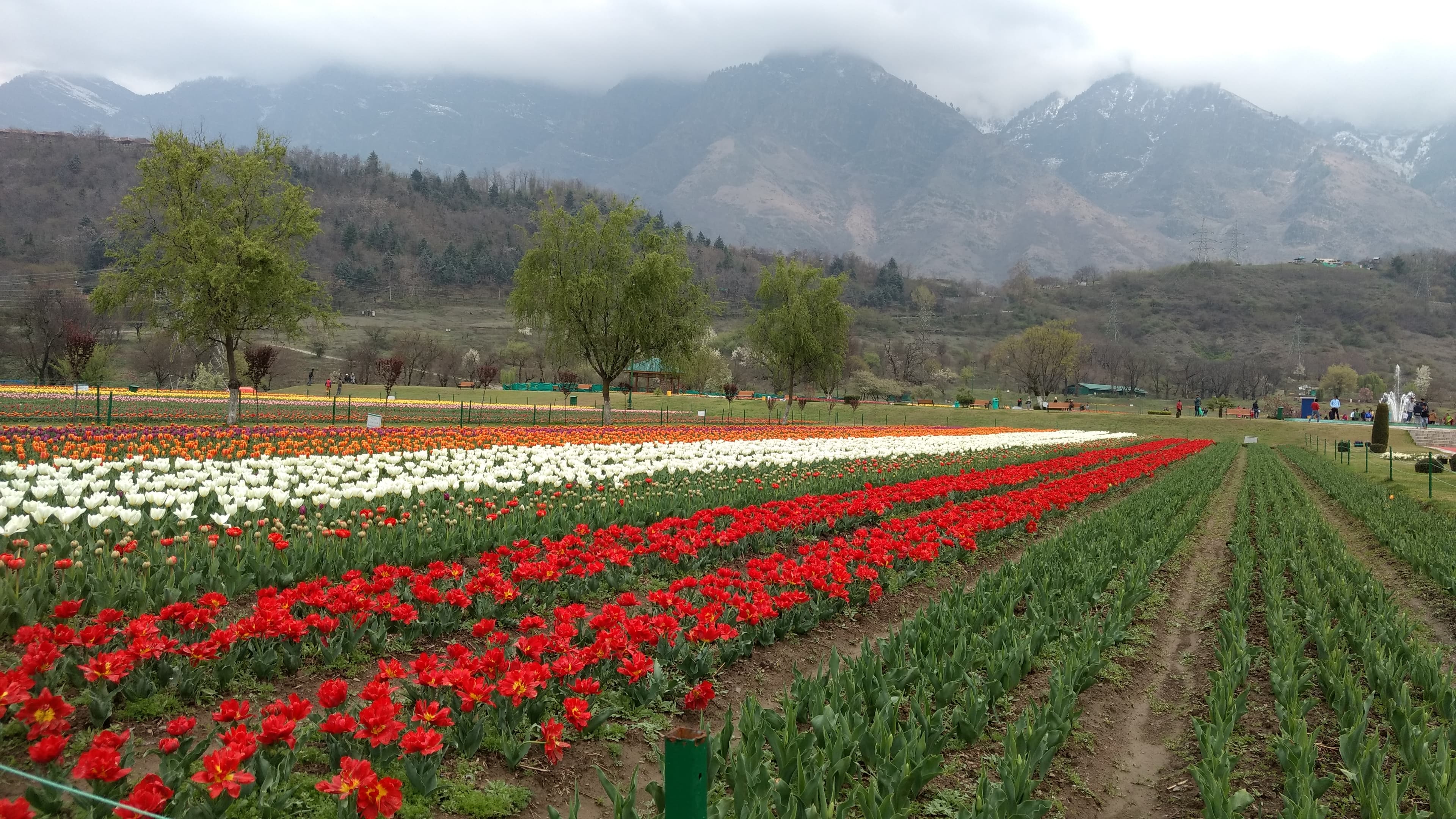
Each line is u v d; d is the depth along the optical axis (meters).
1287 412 125.19
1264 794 6.19
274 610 6.49
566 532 12.21
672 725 6.80
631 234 48.59
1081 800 6.14
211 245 35.00
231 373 36.31
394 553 9.89
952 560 13.16
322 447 21.70
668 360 50.03
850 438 37.62
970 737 6.60
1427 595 12.92
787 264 66.94
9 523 8.35
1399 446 57.22
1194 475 29.41
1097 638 8.69
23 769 5.08
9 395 44.53
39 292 99.31
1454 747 6.34
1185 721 7.66
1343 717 6.78
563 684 6.50
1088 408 121.31
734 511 13.60
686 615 8.39
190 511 9.98
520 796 5.49
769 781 5.25
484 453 21.50
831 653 7.53
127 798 4.49
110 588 7.24
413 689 6.12
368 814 4.36
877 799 5.12
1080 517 18.97
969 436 41.78
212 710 6.14
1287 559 13.76
